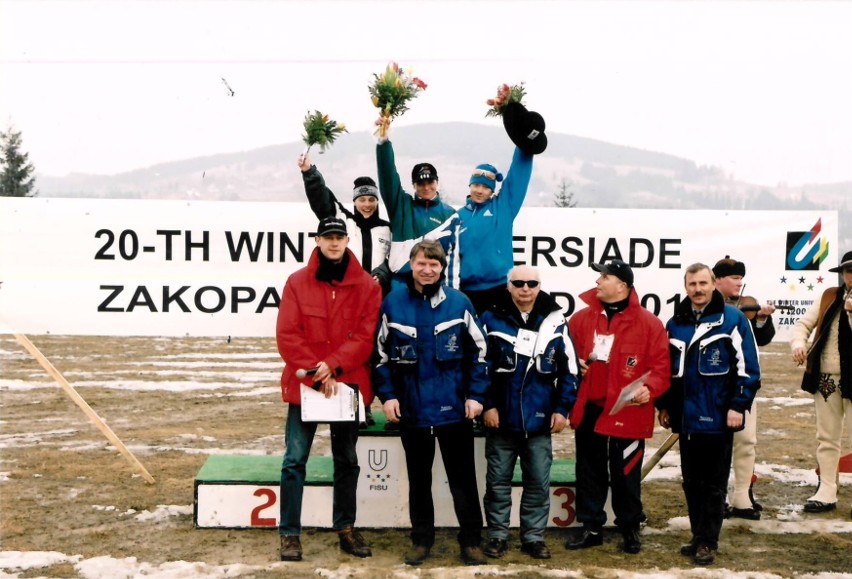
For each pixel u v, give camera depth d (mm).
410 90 5590
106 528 5637
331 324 4984
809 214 6691
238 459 6227
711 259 6730
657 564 5039
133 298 6562
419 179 5707
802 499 6664
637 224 6703
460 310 4949
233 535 5504
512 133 5754
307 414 4863
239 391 12586
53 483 6879
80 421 9992
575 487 5695
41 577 4660
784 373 15891
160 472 7332
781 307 6738
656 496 6738
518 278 4973
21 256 6480
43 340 19578
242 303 6625
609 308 5270
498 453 5141
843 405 6266
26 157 45156
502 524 5145
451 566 4938
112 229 6520
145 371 14594
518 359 5012
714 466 5094
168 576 4672
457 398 4949
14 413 10469
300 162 5637
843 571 4934
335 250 4930
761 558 5176
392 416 4910
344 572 4762
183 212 6551
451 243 5723
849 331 6121
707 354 5059
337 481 5137
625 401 4996
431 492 5105
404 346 4898
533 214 6668
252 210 6590
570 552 5254
